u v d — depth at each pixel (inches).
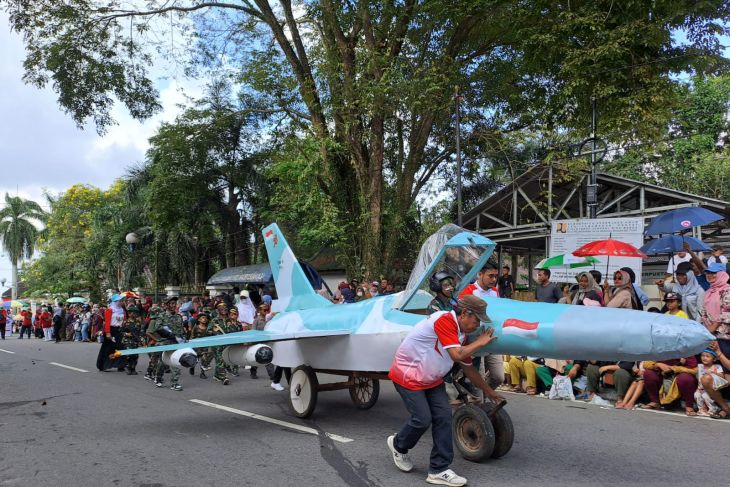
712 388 260.5
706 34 500.1
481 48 680.4
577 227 463.5
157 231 987.3
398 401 318.7
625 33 490.6
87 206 1712.6
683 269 342.3
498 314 197.2
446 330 170.2
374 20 621.6
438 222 852.6
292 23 687.7
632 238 436.1
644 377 287.9
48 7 649.0
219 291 978.1
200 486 176.2
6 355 647.1
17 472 192.7
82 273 1379.2
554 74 589.0
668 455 203.8
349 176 702.5
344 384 281.3
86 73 667.4
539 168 624.7
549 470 186.4
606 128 527.2
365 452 212.2
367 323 241.3
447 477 171.2
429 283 232.8
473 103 708.7
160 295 1080.2
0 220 2138.3
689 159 866.8
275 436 239.5
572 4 534.9
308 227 722.2
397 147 771.4
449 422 174.6
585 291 358.9
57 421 274.4
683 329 160.2
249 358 256.8
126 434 245.8
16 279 2171.5
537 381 340.8
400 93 575.2
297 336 238.4
